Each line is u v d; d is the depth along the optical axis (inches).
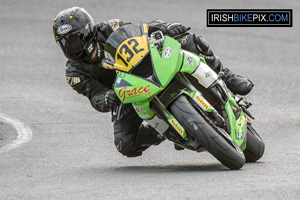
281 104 1391.5
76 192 673.6
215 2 3006.9
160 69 748.6
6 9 2827.3
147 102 762.8
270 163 831.7
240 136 807.1
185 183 694.5
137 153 896.3
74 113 1317.7
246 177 718.5
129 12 2751.0
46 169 858.1
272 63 1905.8
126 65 764.0
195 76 777.6
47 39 2256.4
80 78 863.1
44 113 1317.7
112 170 835.4
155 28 833.5
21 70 1782.7
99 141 1075.9
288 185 663.8
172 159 932.6
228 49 2103.8
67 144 1053.8
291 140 1018.1
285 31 2452.0
